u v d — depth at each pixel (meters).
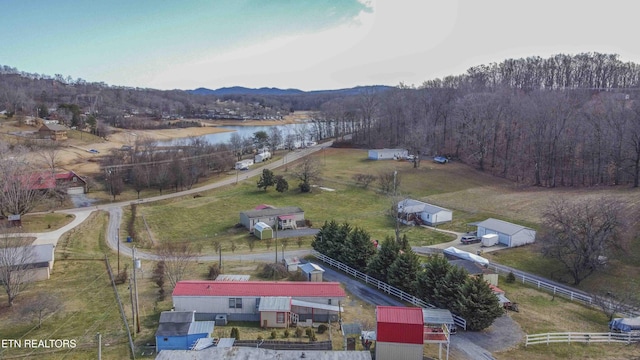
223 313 41.22
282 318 39.53
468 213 80.44
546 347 35.44
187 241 68.69
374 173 107.00
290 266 53.41
